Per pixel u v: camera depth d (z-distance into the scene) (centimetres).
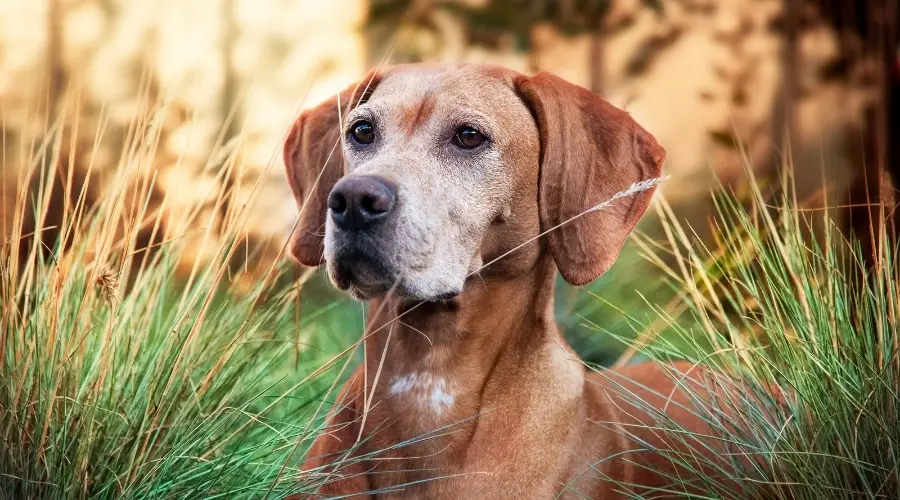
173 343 260
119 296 250
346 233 240
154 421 242
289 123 280
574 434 266
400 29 608
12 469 228
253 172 583
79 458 234
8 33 641
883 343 258
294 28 693
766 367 274
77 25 657
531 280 268
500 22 622
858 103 520
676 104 646
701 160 628
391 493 257
